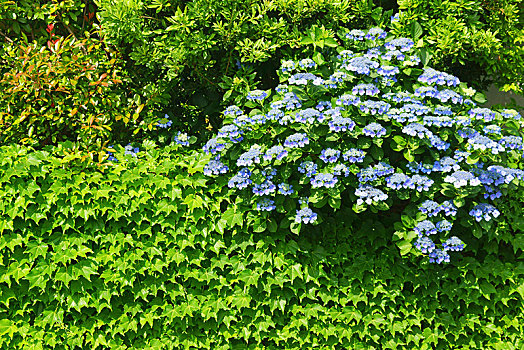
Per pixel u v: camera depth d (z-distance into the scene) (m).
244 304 3.12
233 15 3.47
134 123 3.55
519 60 4.25
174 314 3.08
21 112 3.28
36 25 3.89
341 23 3.95
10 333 2.84
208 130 3.88
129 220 3.01
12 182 2.82
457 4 3.71
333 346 3.21
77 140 3.38
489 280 3.24
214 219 3.14
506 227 3.22
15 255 2.86
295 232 3.02
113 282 3.00
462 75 4.46
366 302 3.19
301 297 3.18
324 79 3.36
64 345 2.94
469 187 3.00
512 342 3.29
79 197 2.92
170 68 3.58
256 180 3.05
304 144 3.01
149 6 3.70
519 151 3.24
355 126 3.05
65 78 3.28
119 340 3.03
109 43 3.71
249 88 3.56
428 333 3.23
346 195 3.30
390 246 3.26
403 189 3.06
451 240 2.96
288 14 3.64
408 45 3.27
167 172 3.10
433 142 2.98
